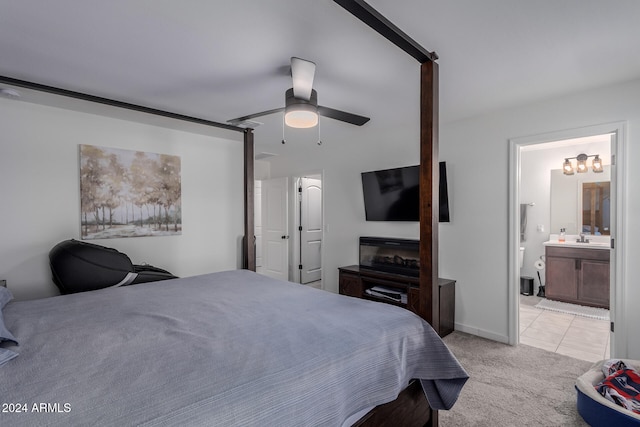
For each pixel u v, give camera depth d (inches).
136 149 143.9
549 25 68.2
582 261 168.4
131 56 82.6
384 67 88.8
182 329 61.5
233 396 39.0
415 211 149.7
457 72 91.6
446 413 81.0
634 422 66.4
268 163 243.3
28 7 61.5
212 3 60.6
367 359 53.8
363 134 168.6
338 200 187.0
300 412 42.0
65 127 125.0
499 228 126.7
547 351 117.3
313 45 77.2
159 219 151.2
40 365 46.8
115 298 85.7
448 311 134.3
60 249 109.9
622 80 97.6
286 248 221.0
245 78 96.3
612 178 102.2
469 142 134.3
